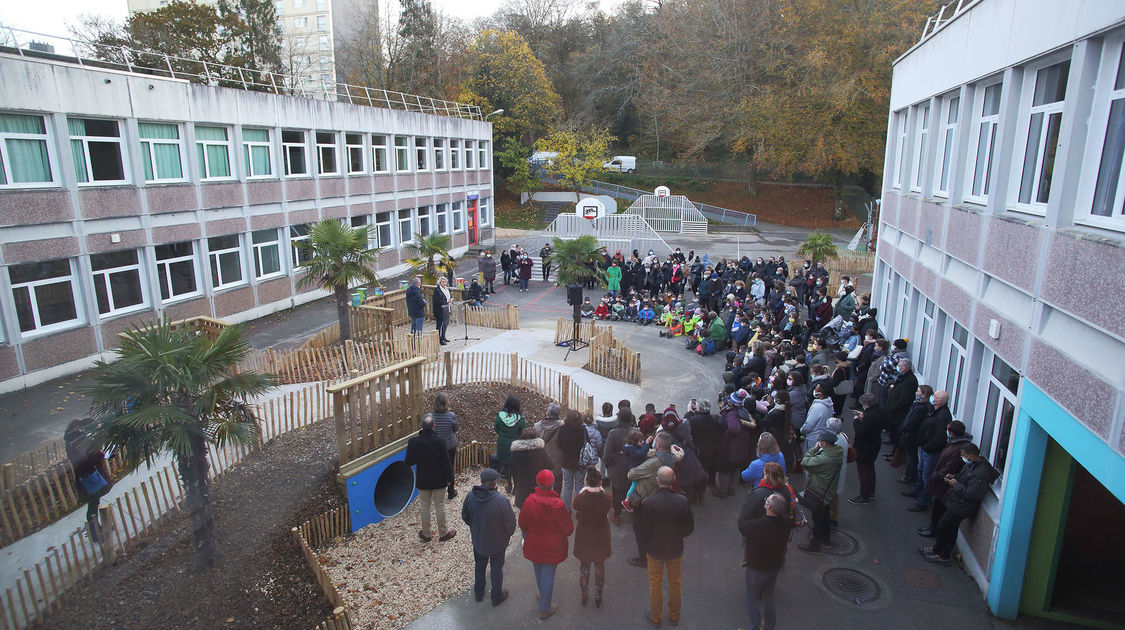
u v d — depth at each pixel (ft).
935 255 38.29
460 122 112.68
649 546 21.45
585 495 22.13
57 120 48.21
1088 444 18.04
